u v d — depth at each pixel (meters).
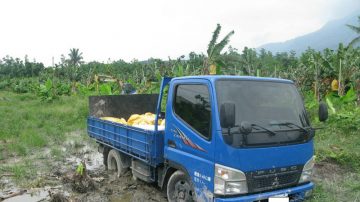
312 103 15.19
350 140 10.45
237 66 25.08
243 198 4.72
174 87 5.86
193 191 5.43
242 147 4.70
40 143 11.73
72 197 6.88
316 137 11.16
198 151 5.17
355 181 7.17
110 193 7.11
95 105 9.45
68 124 16.12
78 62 70.00
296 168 5.18
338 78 20.59
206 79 5.15
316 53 22.41
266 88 5.32
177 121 5.68
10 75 65.12
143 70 31.66
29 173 8.46
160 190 7.11
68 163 9.64
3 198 6.89
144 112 9.84
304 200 5.54
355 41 26.25
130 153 7.29
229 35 17.89
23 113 18.36
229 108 4.47
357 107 14.03
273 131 4.95
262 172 4.86
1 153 10.57
